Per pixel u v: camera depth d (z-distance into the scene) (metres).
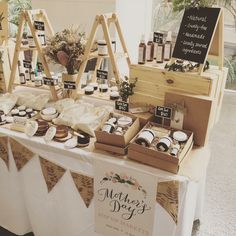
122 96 1.76
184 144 1.45
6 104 1.95
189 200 1.43
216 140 3.34
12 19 2.85
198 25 1.57
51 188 1.69
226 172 2.77
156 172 1.38
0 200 1.92
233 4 3.75
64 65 1.91
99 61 2.12
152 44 1.77
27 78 2.24
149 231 1.51
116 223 1.59
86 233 1.72
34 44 2.02
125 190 1.48
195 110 1.54
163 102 1.70
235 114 3.94
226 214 2.24
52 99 2.09
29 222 1.96
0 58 2.14
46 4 3.04
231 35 4.02
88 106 1.86
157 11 3.60
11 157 1.74
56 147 1.57
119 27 1.98
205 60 1.57
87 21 2.95
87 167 1.53
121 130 1.53
